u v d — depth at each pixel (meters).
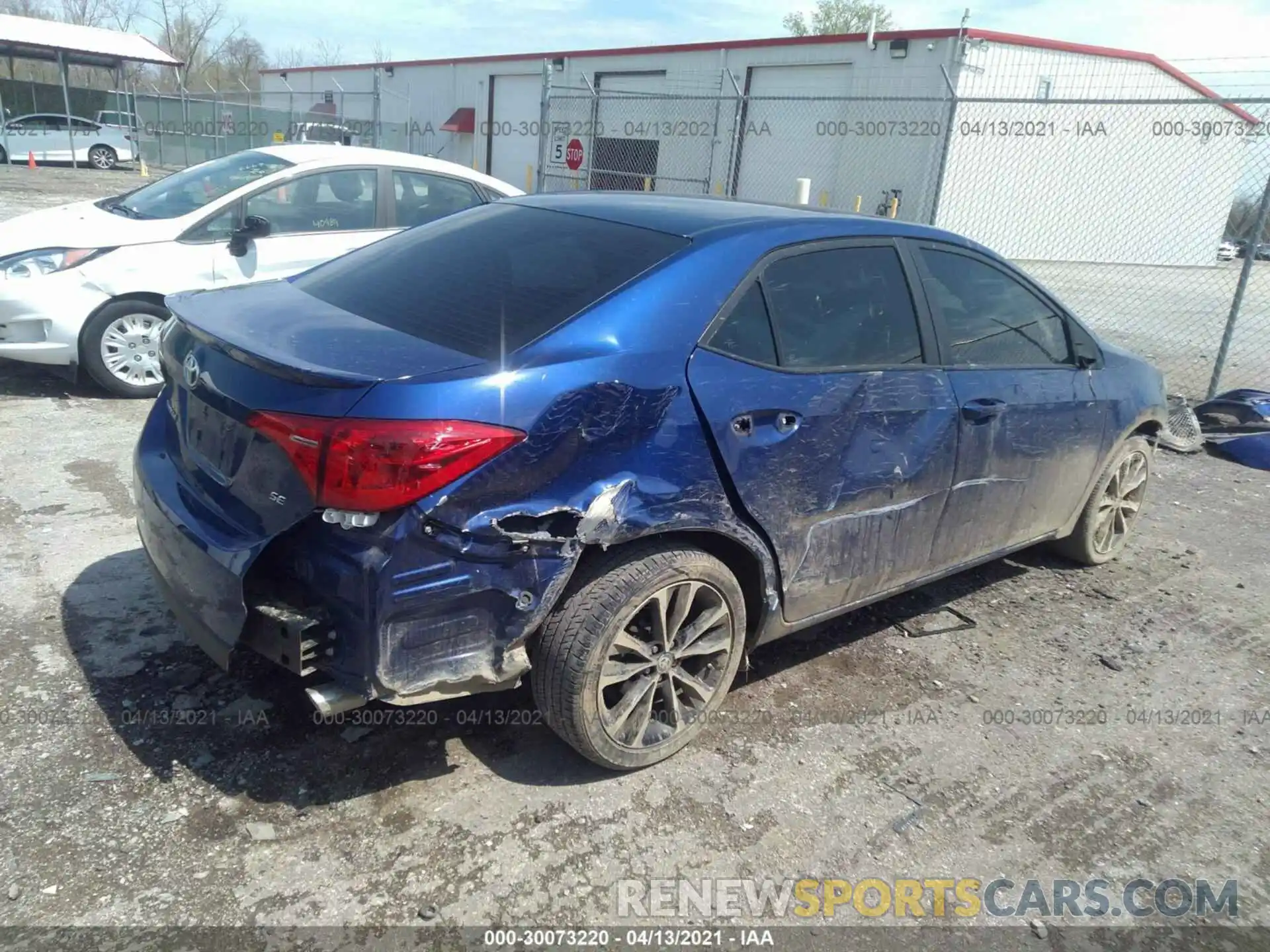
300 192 6.90
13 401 6.17
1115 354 4.53
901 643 3.96
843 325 3.22
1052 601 4.49
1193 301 16.86
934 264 3.62
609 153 26.00
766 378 2.93
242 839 2.56
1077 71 20.17
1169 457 7.08
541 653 2.70
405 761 2.93
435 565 2.39
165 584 2.78
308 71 40.62
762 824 2.81
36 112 32.41
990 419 3.66
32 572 3.87
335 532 2.40
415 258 3.33
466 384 2.41
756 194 22.62
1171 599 4.61
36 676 3.17
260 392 2.47
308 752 2.92
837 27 45.12
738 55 22.41
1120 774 3.20
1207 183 22.56
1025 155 19.92
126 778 2.75
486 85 30.03
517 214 3.50
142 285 6.27
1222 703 3.69
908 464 3.37
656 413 2.68
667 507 2.72
